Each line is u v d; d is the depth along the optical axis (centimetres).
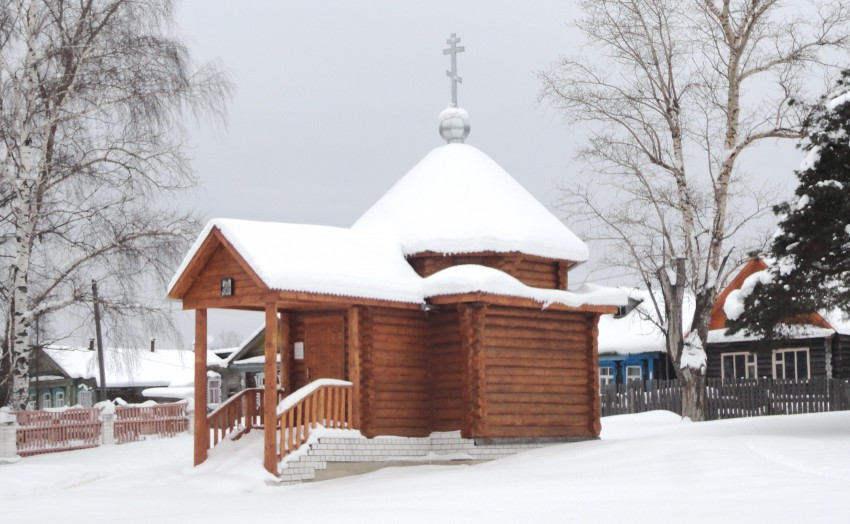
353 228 2483
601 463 1867
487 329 2259
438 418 2291
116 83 2970
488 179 2505
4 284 3061
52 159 2986
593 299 2408
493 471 1919
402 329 2262
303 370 2327
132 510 1623
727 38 3472
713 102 3534
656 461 1791
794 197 2334
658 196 3753
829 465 1645
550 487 1575
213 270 2130
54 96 2906
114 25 3011
